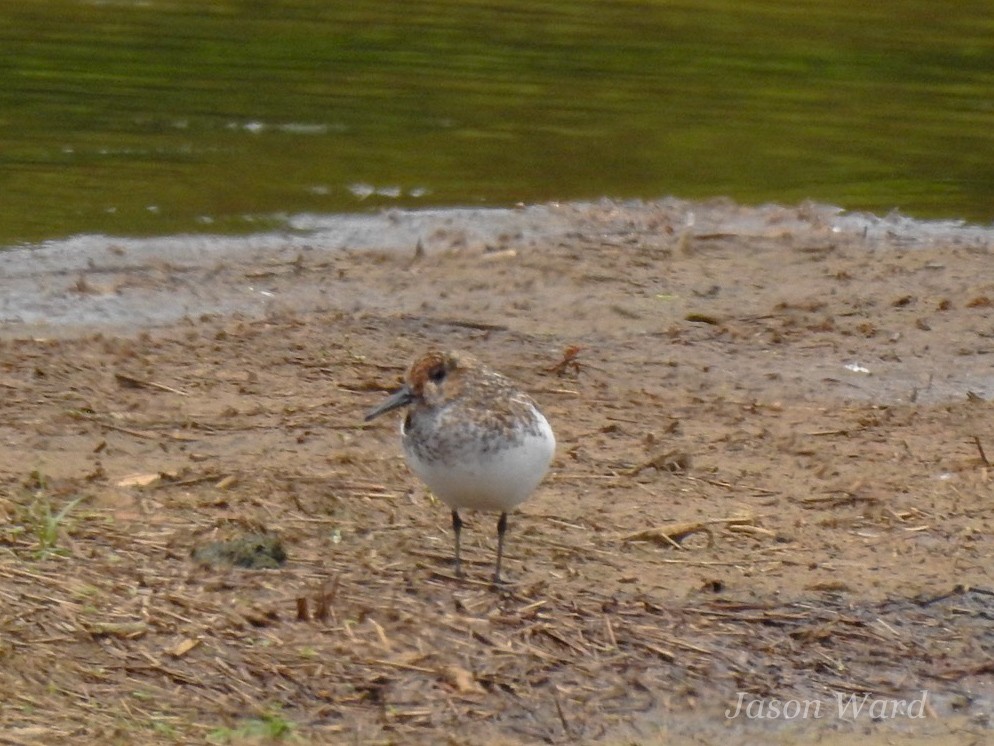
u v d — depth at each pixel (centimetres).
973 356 1570
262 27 2797
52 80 2425
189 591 1000
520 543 1112
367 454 1255
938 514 1197
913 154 2266
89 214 1894
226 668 930
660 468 1255
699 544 1132
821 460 1288
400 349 1516
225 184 2023
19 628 938
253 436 1284
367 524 1125
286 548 1075
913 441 1345
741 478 1250
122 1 2914
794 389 1468
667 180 2111
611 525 1150
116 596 987
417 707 920
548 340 1570
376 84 2505
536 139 2270
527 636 989
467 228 1902
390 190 2025
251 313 1617
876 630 1039
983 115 2456
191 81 2466
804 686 984
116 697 895
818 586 1080
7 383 1370
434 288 1709
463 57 2675
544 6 3045
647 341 1578
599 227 1933
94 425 1288
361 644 962
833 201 2061
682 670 980
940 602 1074
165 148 2155
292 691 920
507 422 986
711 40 2847
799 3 3136
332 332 1555
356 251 1823
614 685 959
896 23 2995
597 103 2452
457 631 985
